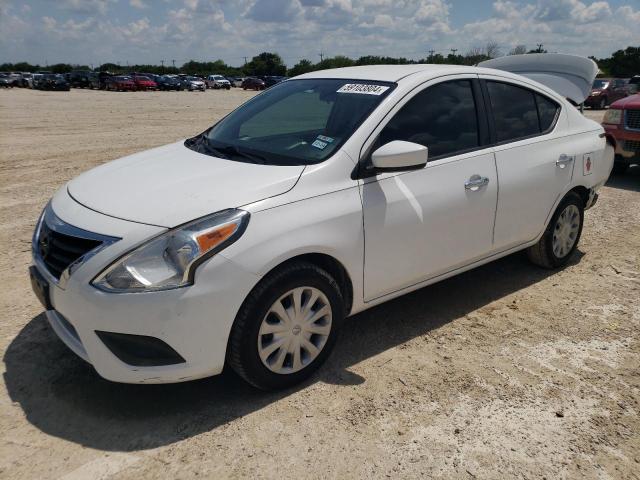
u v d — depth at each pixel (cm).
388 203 320
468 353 346
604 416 288
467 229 371
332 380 314
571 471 250
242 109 415
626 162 854
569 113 461
